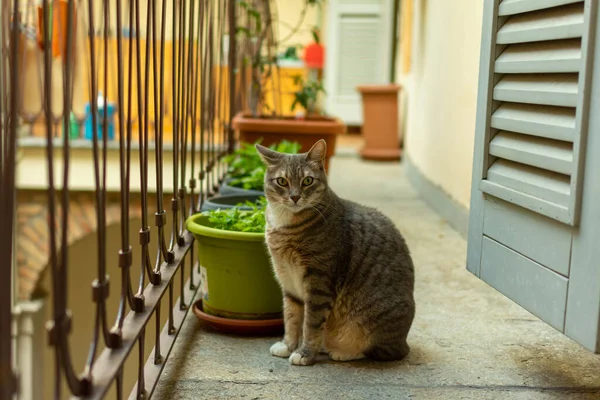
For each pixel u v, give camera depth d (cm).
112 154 576
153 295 188
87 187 588
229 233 229
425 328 251
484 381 204
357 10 927
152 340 440
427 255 357
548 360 222
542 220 181
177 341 233
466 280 313
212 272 241
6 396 102
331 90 959
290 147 346
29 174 589
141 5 465
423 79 595
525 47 193
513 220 197
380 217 234
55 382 118
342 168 721
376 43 939
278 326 241
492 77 209
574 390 199
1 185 107
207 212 272
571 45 169
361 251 219
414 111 657
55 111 639
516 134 198
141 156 178
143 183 180
